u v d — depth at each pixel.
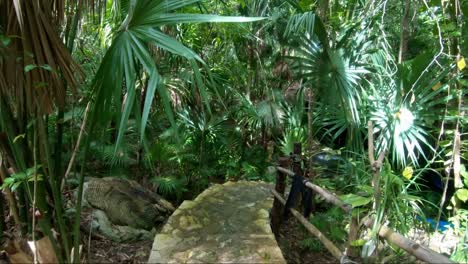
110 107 1.97
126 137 4.25
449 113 3.24
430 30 4.41
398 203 2.23
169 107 1.83
